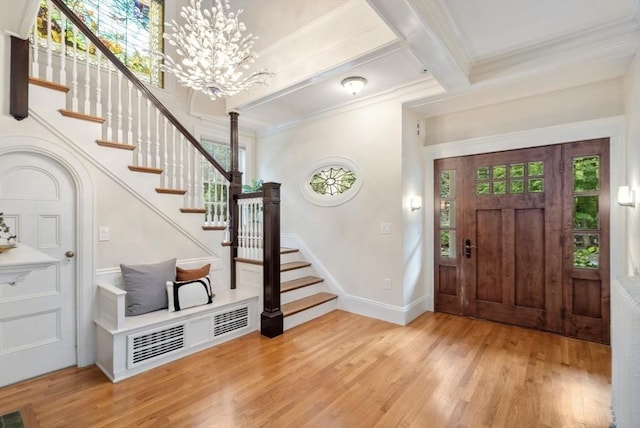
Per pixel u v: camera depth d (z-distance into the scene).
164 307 2.85
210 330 2.95
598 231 3.01
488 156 3.65
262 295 3.35
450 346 2.94
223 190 3.75
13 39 2.25
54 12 3.22
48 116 2.44
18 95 2.26
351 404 2.06
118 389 2.23
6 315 2.29
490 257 3.65
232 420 1.90
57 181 2.51
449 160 3.93
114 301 2.43
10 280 1.11
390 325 3.51
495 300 3.62
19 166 2.34
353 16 2.78
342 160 4.06
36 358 2.41
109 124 2.84
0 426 1.20
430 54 2.49
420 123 3.99
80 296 2.58
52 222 2.49
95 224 2.68
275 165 4.95
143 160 3.55
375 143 3.76
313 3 2.93
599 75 2.88
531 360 2.66
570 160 3.16
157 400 2.09
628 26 2.34
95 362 2.63
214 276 3.54
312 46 3.13
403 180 3.57
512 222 3.50
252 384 2.29
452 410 1.99
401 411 1.98
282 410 1.99
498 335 3.21
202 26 2.55
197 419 1.90
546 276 3.30
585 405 2.04
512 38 2.63
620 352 1.52
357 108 3.91
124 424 1.85
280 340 3.09
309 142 4.46
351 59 2.80
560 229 3.22
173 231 3.22
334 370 2.49
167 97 4.20
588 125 3.02
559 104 3.21
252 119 4.59
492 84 3.07
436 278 4.02
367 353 2.80
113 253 2.79
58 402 2.07
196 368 2.53
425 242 4.07
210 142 4.73
